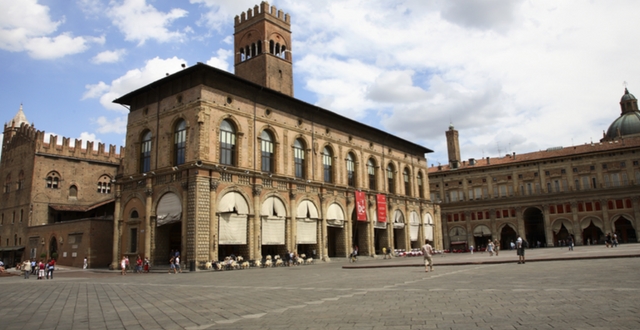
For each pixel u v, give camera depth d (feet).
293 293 67.87
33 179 246.47
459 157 387.14
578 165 319.68
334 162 211.00
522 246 122.72
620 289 55.42
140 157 173.06
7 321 48.98
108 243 204.03
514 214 335.67
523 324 36.70
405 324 38.83
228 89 164.66
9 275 161.17
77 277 134.72
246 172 163.63
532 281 70.95
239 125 166.09
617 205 303.27
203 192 148.97
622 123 396.78
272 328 39.75
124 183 173.68
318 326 39.68
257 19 229.25
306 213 189.57
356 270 124.26
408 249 254.68
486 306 46.80
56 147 258.78
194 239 143.95
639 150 302.04
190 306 56.90
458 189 361.30
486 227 344.90
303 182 189.06
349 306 51.19
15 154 268.21
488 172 350.84
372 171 240.53
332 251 220.84
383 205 236.02
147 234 158.61
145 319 48.08
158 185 160.66
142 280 110.73
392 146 258.37
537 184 331.16
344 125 221.05
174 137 162.61
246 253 161.48
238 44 237.45
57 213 252.01
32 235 237.04
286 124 187.11
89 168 269.64
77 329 43.32
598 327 34.32
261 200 169.17
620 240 304.30
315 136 201.57
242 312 50.01
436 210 292.40
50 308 59.31
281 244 175.73
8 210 262.06
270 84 220.43
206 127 154.10
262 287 80.02
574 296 51.31
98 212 235.81
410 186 270.26
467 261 140.77
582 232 312.29
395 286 72.49
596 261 112.98
